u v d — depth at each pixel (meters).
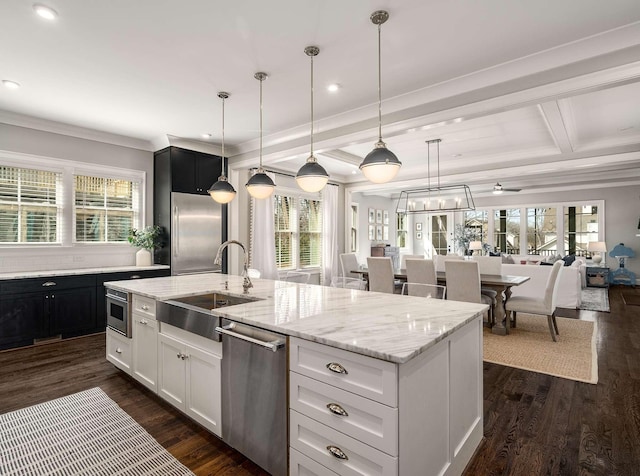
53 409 2.51
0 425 2.30
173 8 2.21
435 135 4.88
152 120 4.32
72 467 1.89
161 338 2.49
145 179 5.27
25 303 3.87
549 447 2.05
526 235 10.12
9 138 4.11
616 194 8.94
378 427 1.34
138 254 4.99
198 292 2.72
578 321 5.03
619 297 6.95
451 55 2.79
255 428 1.82
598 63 2.57
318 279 7.60
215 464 1.92
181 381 2.32
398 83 3.28
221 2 2.15
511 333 4.46
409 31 2.46
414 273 4.76
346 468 1.44
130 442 2.12
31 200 4.32
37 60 2.85
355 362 1.41
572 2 2.16
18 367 3.29
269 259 6.26
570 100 3.58
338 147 4.35
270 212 6.30
